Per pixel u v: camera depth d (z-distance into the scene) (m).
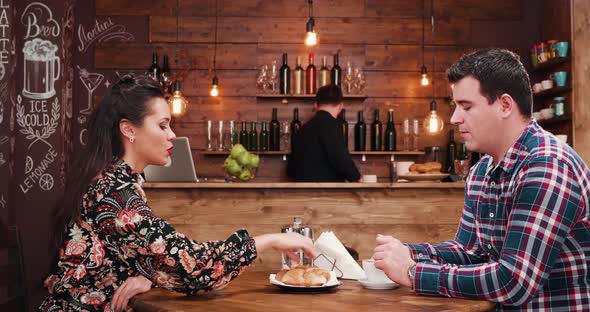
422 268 1.51
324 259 1.83
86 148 1.60
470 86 1.52
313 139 4.25
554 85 4.83
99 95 5.30
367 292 1.57
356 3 5.47
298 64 5.28
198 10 5.41
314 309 1.32
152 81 1.65
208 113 5.39
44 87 4.66
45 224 4.58
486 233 1.62
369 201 3.56
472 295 1.43
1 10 4.46
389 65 5.47
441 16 5.50
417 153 5.15
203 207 3.54
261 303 1.40
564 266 1.47
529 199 1.41
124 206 1.49
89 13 5.34
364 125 5.24
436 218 3.57
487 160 1.72
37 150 4.63
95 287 1.53
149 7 5.38
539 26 5.49
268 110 5.41
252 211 3.55
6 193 4.40
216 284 1.47
